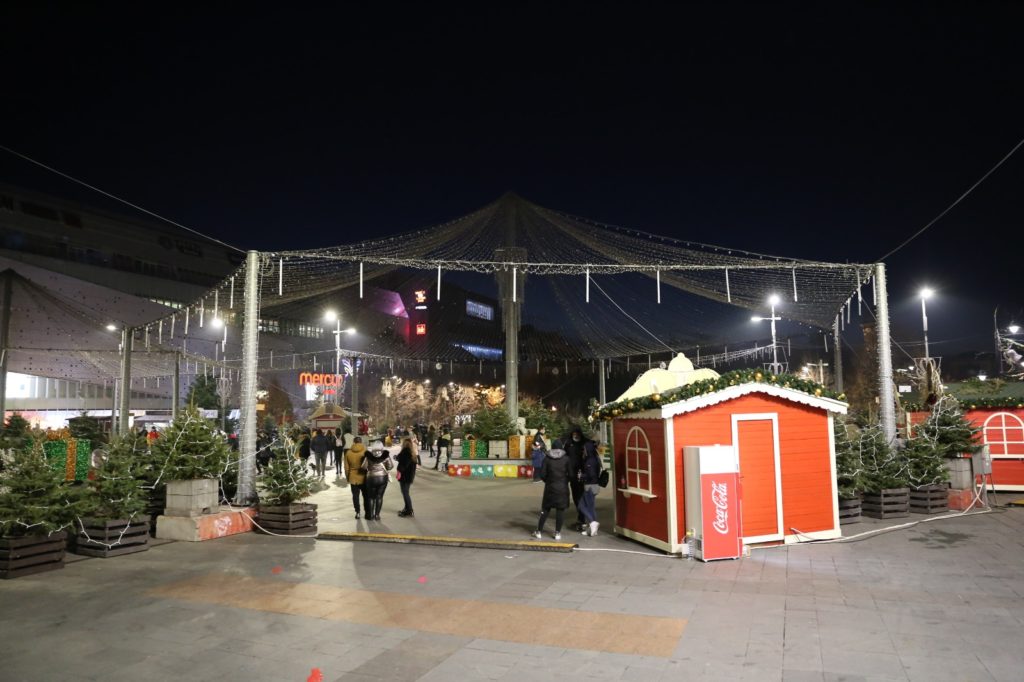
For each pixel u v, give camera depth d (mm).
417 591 7461
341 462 22781
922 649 5328
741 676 4867
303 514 11414
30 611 6867
